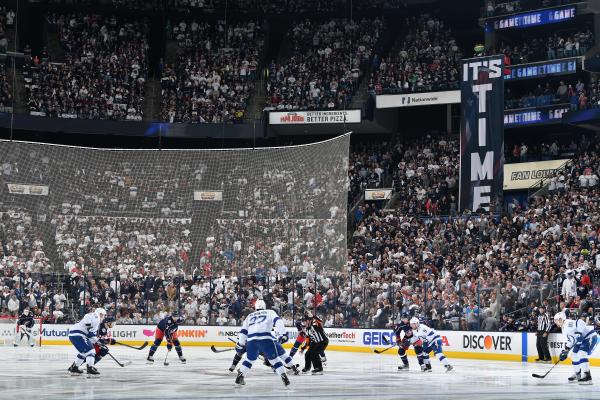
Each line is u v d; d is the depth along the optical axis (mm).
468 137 34031
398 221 35719
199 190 35594
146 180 36125
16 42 42438
